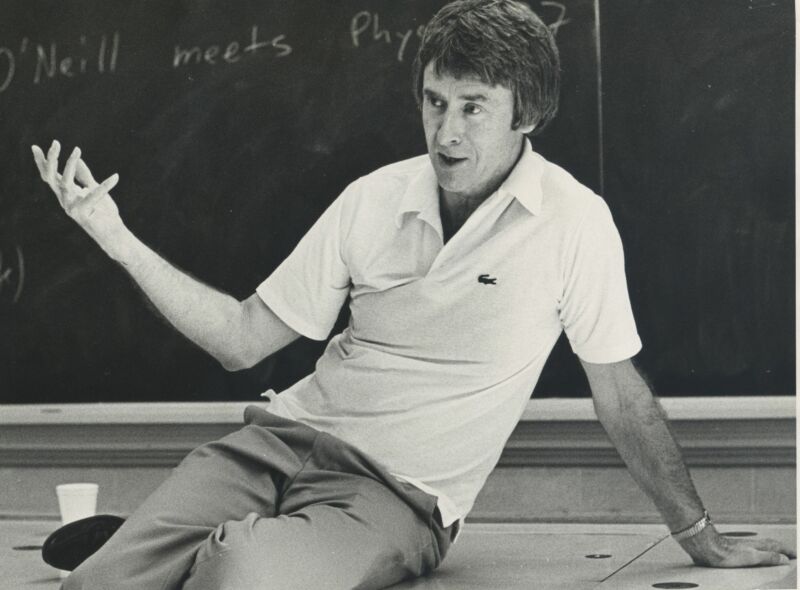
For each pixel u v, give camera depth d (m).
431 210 2.26
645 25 2.60
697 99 2.58
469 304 2.21
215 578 1.83
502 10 2.28
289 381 2.78
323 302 2.36
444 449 2.20
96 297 2.88
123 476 2.86
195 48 2.82
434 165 2.28
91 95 2.87
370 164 2.73
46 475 2.90
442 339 2.22
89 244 2.88
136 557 1.90
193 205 2.81
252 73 2.79
